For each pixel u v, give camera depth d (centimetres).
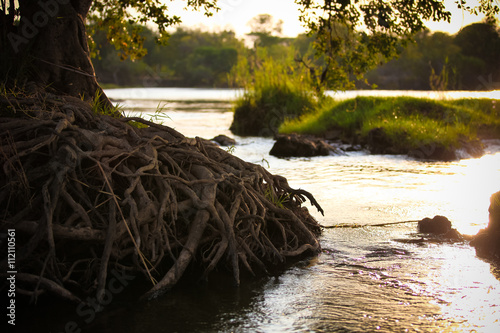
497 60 5447
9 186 504
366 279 541
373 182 1098
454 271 561
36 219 511
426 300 485
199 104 4225
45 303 479
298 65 2648
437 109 1992
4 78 723
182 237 577
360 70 1156
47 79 764
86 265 532
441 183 1088
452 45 5950
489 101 2252
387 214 809
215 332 424
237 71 2717
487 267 573
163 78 10612
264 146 1834
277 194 726
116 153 562
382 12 958
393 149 1655
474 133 1789
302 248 612
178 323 441
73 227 491
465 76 5441
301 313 459
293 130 2077
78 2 838
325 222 766
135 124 705
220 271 567
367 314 456
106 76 9544
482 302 480
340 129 1956
